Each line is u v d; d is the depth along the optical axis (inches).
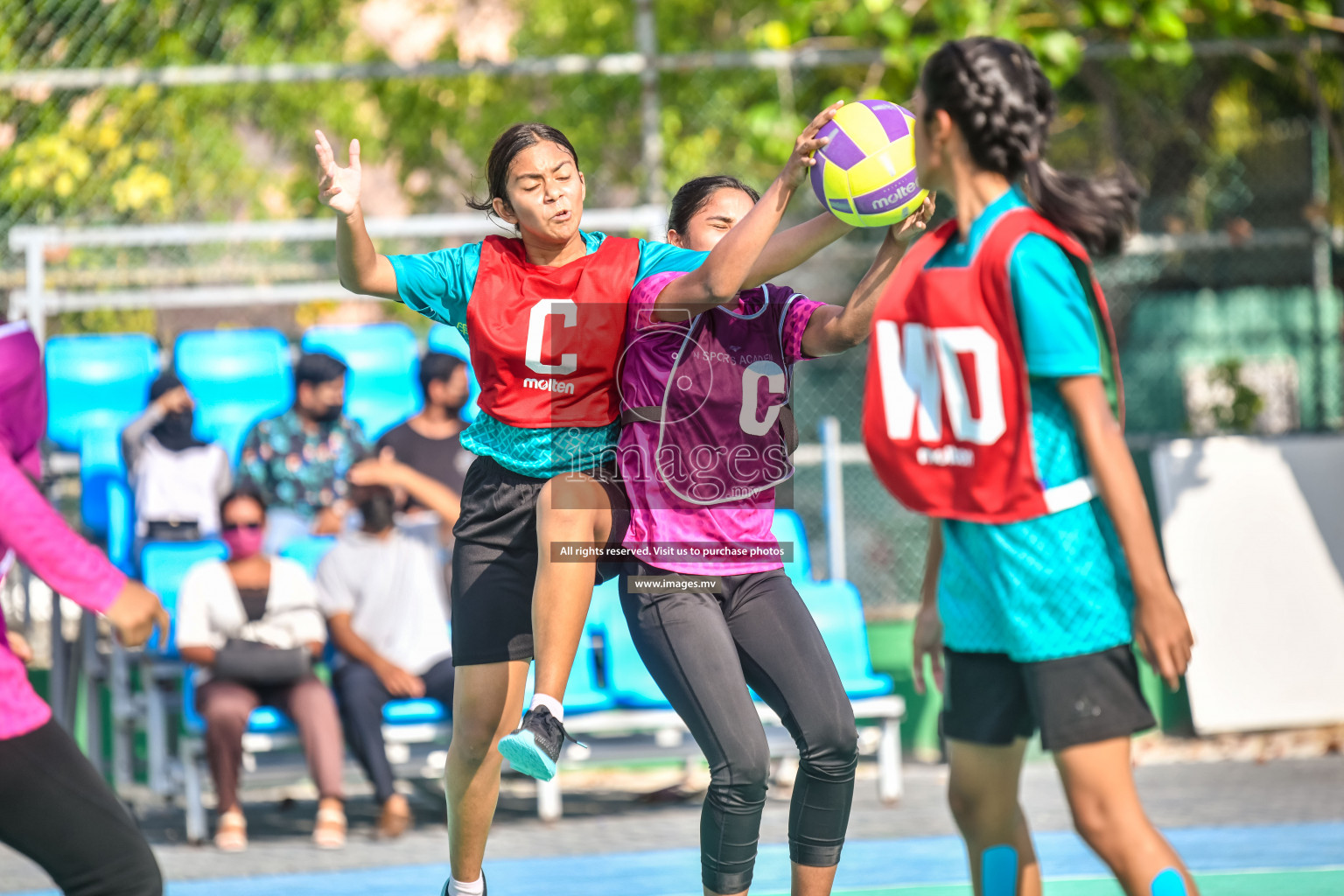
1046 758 943.0
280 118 1087.0
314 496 895.1
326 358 899.4
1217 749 946.1
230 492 806.5
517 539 421.7
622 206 1039.6
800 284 1090.7
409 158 1113.4
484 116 1098.1
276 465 893.8
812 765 398.6
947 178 345.4
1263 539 978.1
